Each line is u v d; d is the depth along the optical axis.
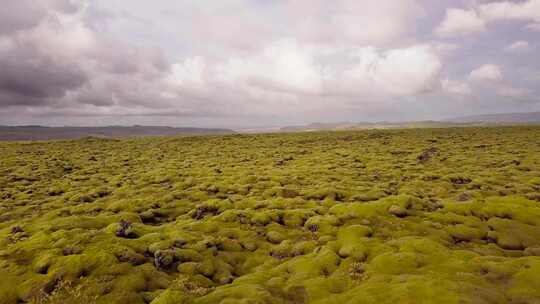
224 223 33.25
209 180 56.62
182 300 17.08
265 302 17.03
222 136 153.38
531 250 24.69
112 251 23.02
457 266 19.97
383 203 34.59
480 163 66.94
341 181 52.47
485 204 33.94
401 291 16.45
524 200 34.91
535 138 103.38
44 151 104.81
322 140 128.88
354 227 28.77
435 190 45.19
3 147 113.12
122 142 135.38
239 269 24.52
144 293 19.06
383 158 78.00
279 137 144.25
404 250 23.22
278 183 51.97
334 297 17.59
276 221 33.59
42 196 49.19
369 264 21.66
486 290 16.06
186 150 109.50
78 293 18.64
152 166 77.19
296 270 22.23
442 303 14.90
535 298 15.56
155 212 38.81
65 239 24.92
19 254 23.22
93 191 49.56
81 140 139.12
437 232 28.31
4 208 41.25
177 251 24.14
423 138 119.88
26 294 18.75
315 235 29.36
